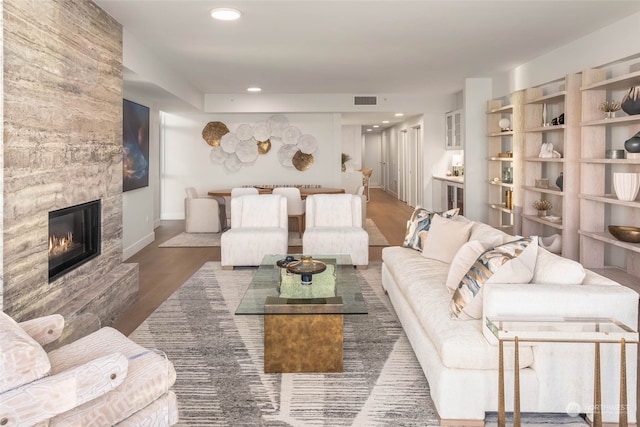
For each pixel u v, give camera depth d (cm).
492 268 219
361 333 316
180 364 269
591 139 427
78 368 144
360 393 235
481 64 573
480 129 672
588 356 198
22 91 237
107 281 342
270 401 227
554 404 200
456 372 202
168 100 666
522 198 562
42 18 258
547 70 514
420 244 382
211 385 244
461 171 845
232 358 278
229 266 499
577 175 450
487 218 676
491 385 201
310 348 258
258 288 298
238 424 207
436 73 632
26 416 130
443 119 885
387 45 473
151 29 410
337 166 883
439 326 223
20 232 238
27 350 137
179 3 341
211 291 419
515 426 182
